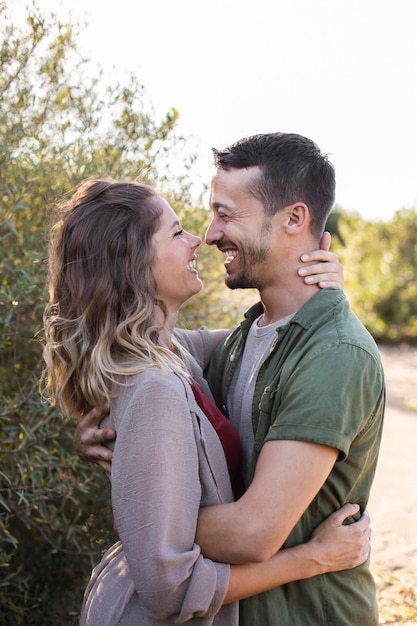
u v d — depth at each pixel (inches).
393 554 171.0
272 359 73.8
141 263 72.6
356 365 66.9
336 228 705.6
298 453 64.3
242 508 64.3
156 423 64.7
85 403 76.3
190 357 85.2
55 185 124.6
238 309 152.1
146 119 132.3
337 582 70.7
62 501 124.3
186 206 134.7
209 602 63.2
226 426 74.7
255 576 65.7
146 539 62.6
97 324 72.4
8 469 124.3
